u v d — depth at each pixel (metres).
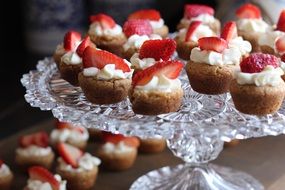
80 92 0.56
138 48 0.61
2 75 1.05
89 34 0.68
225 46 0.56
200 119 0.49
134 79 0.51
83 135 0.66
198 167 0.59
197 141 0.55
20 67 1.06
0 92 1.01
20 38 1.15
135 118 0.49
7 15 1.14
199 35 0.64
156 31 0.69
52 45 1.08
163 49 0.55
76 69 0.57
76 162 0.58
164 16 1.04
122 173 0.61
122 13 1.02
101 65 0.54
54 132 0.67
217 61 0.55
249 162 0.62
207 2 1.02
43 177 0.56
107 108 0.52
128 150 0.61
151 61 0.55
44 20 1.06
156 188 0.58
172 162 0.63
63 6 1.04
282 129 0.46
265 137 0.67
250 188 0.57
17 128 0.91
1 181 0.58
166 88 0.50
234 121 0.48
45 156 0.63
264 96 0.49
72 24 1.06
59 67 0.60
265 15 0.81
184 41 0.64
